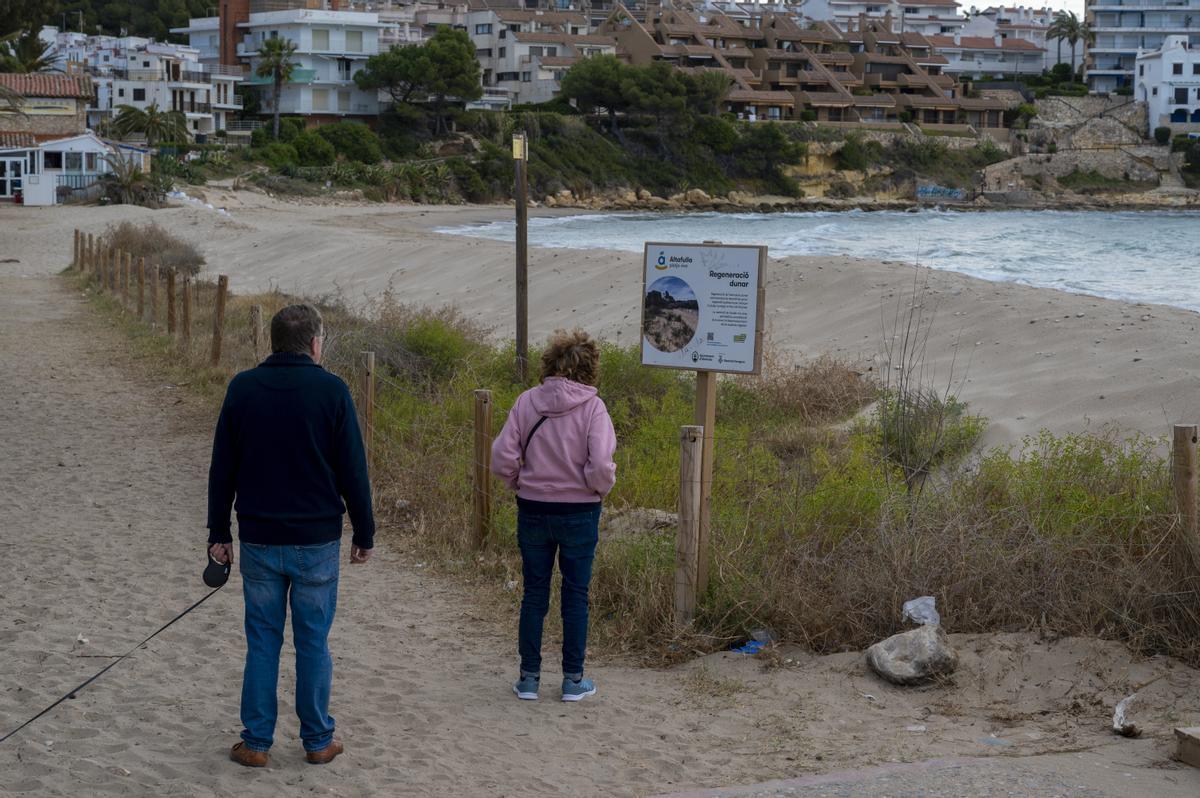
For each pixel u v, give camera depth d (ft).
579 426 19.16
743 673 20.70
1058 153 412.57
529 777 16.43
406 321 56.03
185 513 33.04
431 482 33.27
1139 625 20.67
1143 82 431.02
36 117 254.27
